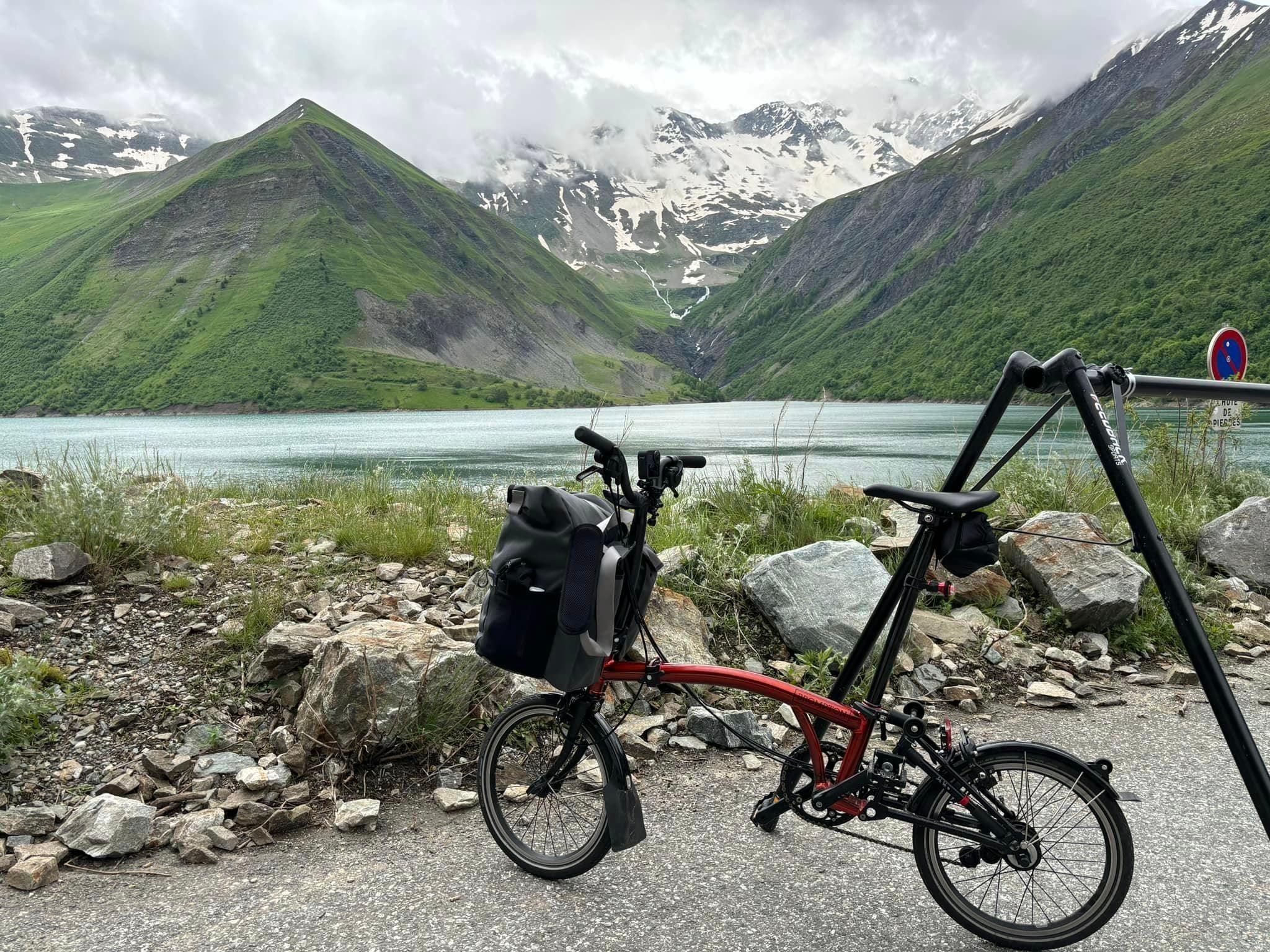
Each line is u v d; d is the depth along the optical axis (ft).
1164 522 23.70
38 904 8.96
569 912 8.58
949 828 8.05
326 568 18.62
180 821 10.55
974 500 7.60
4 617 14.82
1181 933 8.13
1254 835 10.03
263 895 9.06
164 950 7.99
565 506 8.10
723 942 8.00
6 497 21.98
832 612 16.10
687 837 10.23
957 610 18.20
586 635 7.94
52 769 11.63
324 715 11.95
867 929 8.25
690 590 17.31
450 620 15.96
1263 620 19.07
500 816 9.86
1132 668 16.60
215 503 26.23
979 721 14.20
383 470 30.96
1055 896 8.22
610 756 9.05
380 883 9.28
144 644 14.80
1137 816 10.60
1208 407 29.22
